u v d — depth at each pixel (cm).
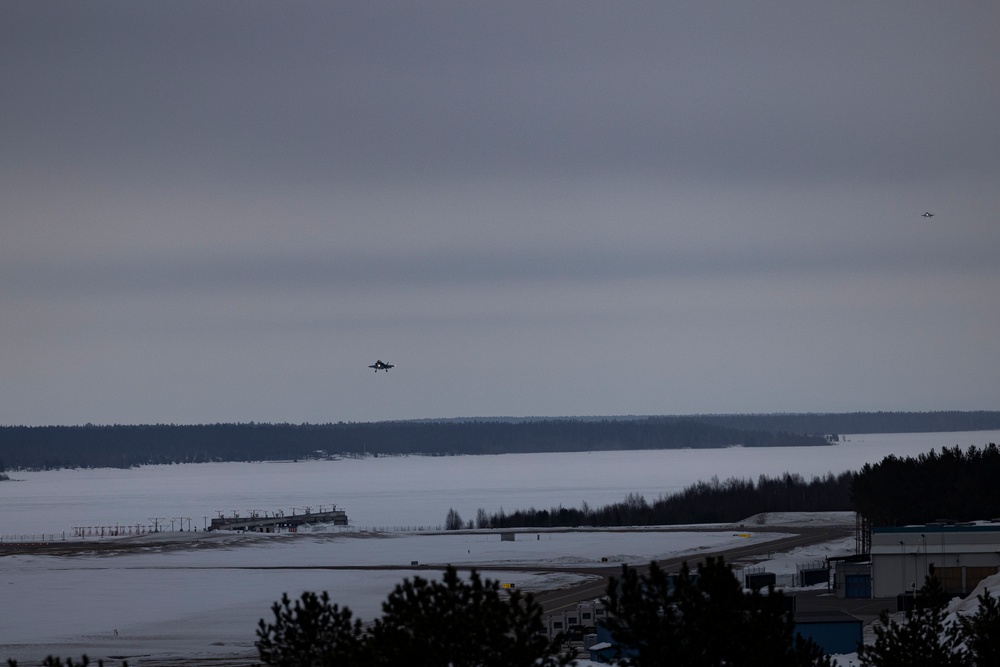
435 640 6838
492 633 6812
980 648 8994
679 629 7444
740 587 7662
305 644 7650
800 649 7944
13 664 8062
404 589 7194
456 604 7025
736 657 7356
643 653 7450
